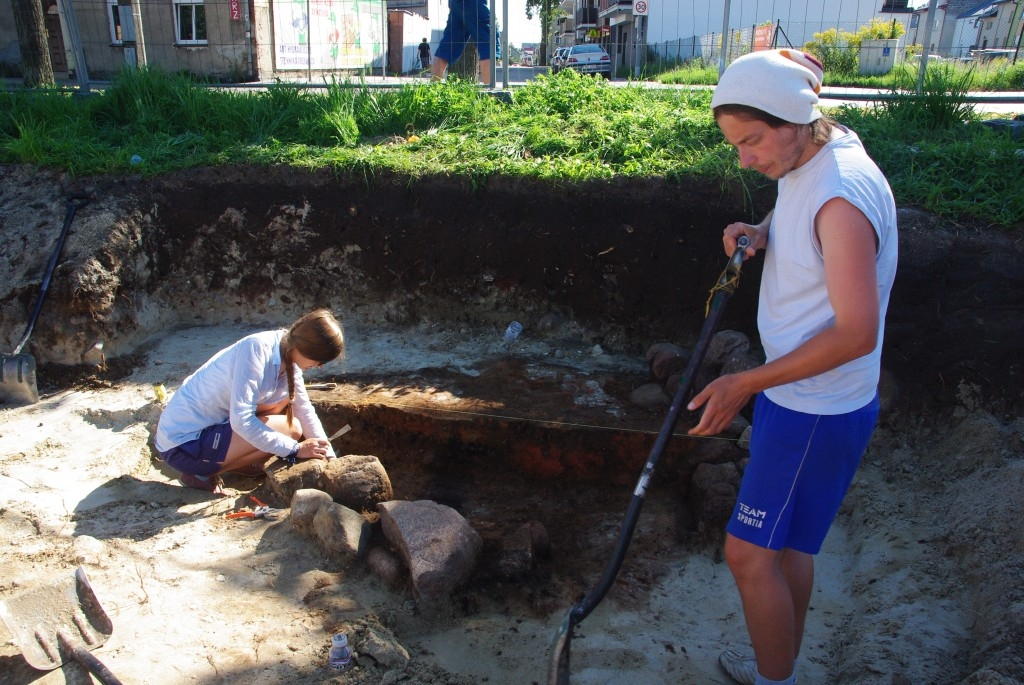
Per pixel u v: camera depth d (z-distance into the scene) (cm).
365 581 315
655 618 310
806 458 208
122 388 462
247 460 379
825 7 1316
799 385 207
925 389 400
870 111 554
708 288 469
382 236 519
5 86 668
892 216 199
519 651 287
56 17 1193
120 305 498
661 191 471
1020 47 1477
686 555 351
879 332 203
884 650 266
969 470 360
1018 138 499
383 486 361
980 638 261
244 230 532
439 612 303
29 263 493
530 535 342
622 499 396
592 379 455
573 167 487
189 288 539
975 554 301
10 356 445
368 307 530
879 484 376
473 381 457
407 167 511
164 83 629
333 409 430
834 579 329
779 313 212
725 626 305
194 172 534
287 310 539
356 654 269
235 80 1231
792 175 205
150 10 1202
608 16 2394
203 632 279
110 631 269
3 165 553
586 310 498
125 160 541
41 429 419
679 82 834
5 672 256
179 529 343
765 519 214
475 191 500
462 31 698
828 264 191
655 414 418
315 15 1277
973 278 403
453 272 513
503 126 564
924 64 574
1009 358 388
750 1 1321
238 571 315
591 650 288
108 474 385
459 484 414
